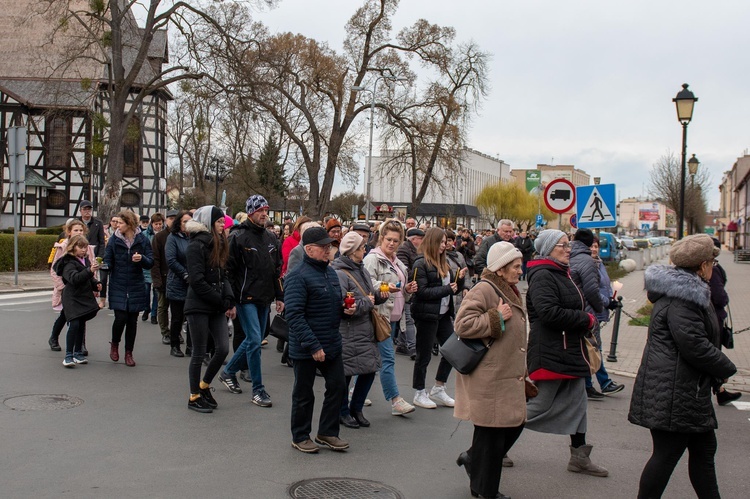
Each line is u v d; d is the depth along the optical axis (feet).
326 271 21.18
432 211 328.90
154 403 26.21
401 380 32.71
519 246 61.05
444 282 27.48
